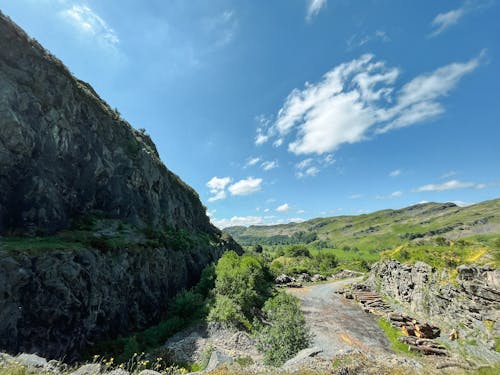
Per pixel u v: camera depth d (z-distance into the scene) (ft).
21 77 120.57
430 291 139.44
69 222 126.82
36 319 75.41
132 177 188.24
